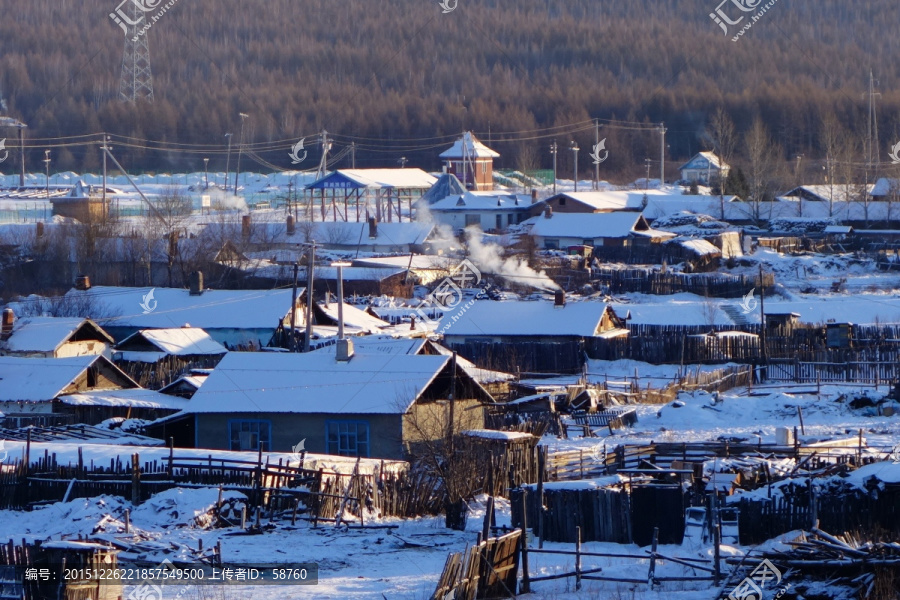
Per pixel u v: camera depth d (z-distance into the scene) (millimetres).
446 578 30234
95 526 43969
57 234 130625
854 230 165125
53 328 85875
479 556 31594
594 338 98875
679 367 95625
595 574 35875
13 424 70875
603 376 94938
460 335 101062
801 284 135500
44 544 30094
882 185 178500
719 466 53938
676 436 73312
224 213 184375
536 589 34656
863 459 53625
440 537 45375
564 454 57781
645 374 95625
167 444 66062
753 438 69688
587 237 155000
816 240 159125
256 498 48781
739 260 148000
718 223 168375
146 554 39312
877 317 102500
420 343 74812
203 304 100875
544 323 99938
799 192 188375
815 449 59469
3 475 51344
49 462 52250
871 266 147125
